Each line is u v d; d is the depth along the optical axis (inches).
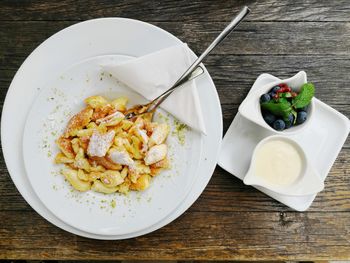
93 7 16.8
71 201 15.3
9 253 16.8
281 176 15.8
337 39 17.1
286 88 15.3
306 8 17.0
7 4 16.7
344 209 17.2
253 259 17.1
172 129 15.4
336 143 16.6
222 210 17.1
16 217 16.8
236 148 16.5
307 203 16.4
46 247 16.9
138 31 15.2
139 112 15.7
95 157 15.4
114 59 14.8
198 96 15.3
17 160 15.3
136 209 15.2
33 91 15.3
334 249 17.1
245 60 17.0
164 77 15.0
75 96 15.2
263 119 15.6
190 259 17.1
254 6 17.0
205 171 15.4
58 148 15.5
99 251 17.0
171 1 16.8
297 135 16.8
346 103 17.3
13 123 15.2
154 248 17.0
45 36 16.7
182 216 17.1
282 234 17.1
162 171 15.4
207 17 16.9
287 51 17.1
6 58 16.7
